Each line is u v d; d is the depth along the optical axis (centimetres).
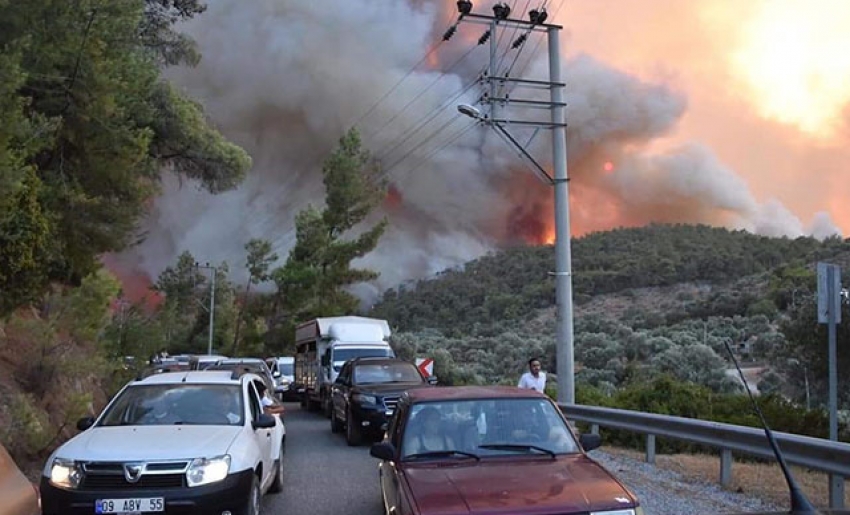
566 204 1894
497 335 6006
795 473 1090
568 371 1789
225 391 882
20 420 1185
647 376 3522
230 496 698
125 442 721
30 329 1461
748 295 6356
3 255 1045
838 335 2633
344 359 2378
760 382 3247
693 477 1050
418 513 468
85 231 1378
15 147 1042
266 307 5762
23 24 1078
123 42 1329
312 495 991
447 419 628
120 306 2631
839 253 7156
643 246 10175
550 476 527
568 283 1839
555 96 1933
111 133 1313
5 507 825
